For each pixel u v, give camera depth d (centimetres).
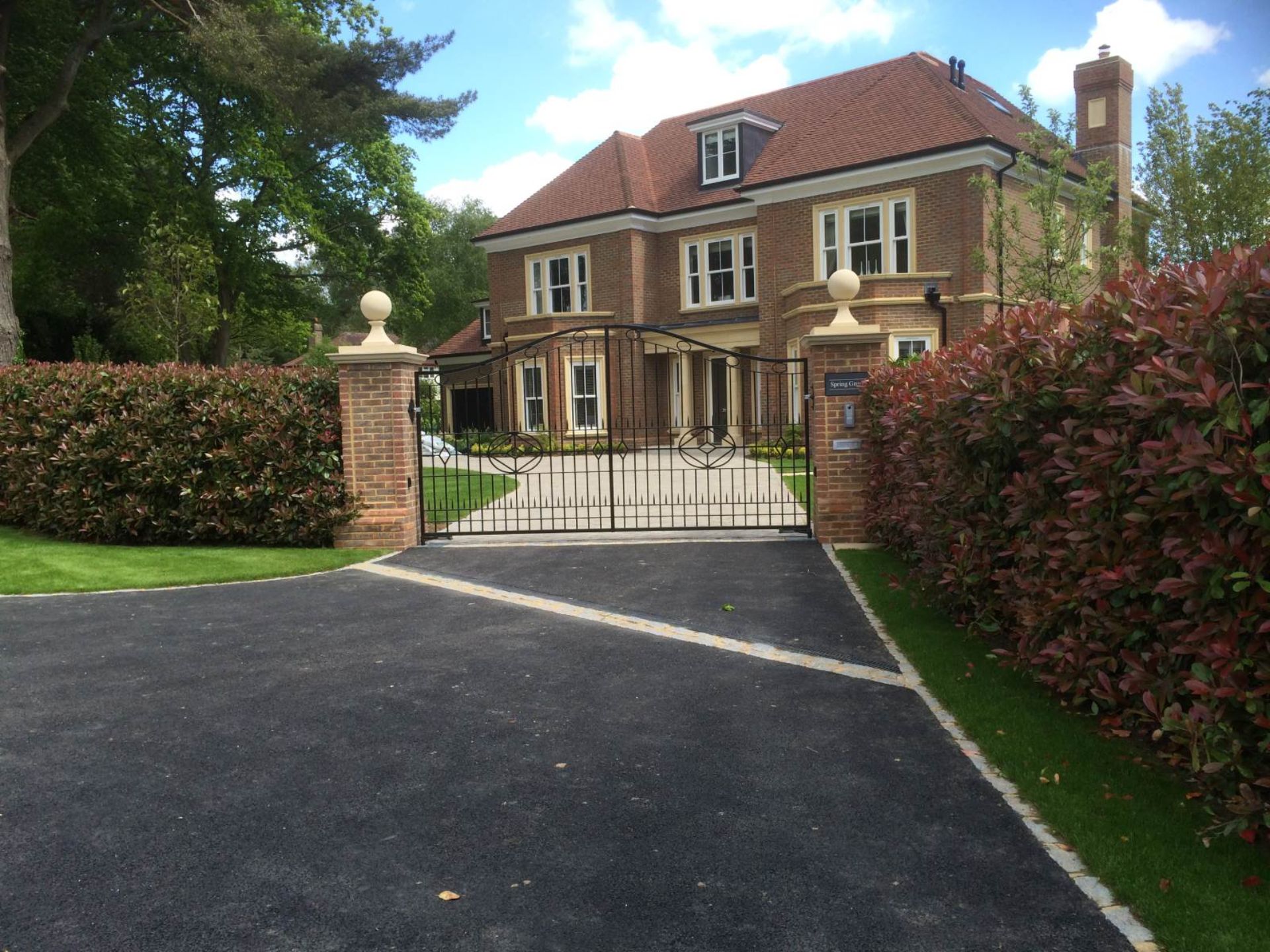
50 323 2570
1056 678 405
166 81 2494
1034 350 430
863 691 464
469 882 284
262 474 912
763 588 703
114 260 2523
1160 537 334
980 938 252
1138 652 363
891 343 1923
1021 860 295
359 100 1883
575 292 2634
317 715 436
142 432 927
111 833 317
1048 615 401
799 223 2183
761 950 248
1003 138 1986
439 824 323
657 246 2592
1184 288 326
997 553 502
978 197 1914
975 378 474
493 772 369
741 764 375
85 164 2264
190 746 397
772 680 484
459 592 718
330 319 4147
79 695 465
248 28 1669
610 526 992
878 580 717
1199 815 318
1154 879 276
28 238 2450
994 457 493
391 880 286
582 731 413
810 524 949
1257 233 1759
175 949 249
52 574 771
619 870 291
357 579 772
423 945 251
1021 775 353
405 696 463
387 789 353
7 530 1034
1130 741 387
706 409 2403
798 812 331
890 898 273
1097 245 2223
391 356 905
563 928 259
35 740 404
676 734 409
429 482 1650
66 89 1767
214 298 1958
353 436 916
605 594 699
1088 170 1769
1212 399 283
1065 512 414
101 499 941
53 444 966
